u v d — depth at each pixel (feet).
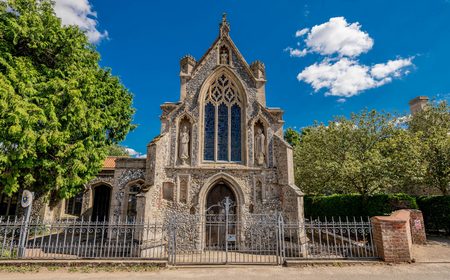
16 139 39.58
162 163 53.31
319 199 76.54
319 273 30.99
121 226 43.45
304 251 45.21
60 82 45.34
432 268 31.53
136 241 44.98
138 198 47.32
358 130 68.13
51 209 70.33
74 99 45.32
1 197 75.87
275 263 35.32
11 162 41.06
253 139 56.39
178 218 51.26
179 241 50.01
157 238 48.19
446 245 45.14
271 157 55.36
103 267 33.17
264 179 54.03
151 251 45.32
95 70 58.13
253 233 51.19
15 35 44.06
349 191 65.05
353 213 61.21
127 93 73.56
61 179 46.37
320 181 70.13
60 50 51.55
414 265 32.71
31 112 40.86
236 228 51.72
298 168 79.51
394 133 64.59
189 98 57.77
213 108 59.06
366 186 57.72
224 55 61.16
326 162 65.00
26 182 45.55
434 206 54.70
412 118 80.64
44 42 48.32
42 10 51.65
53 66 52.13
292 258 35.60
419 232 46.75
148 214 47.47
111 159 88.84
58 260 33.50
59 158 47.26
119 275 30.81
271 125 57.16
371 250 36.99
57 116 45.37
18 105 39.04
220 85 60.18
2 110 38.22
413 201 50.98
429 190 75.46
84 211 79.51
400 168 54.65
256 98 58.49
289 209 51.06
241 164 55.62
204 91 58.44
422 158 55.21
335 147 68.64
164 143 54.34
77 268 32.73
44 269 32.24
